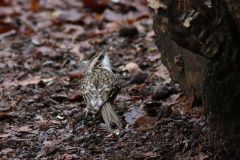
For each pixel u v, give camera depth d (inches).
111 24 729.6
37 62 552.4
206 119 292.0
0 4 954.1
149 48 577.9
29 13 882.8
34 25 788.6
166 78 450.3
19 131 336.8
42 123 355.9
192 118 311.9
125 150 287.4
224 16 196.1
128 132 315.0
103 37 649.0
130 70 498.3
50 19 812.0
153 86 398.3
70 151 295.7
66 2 925.8
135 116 348.2
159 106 368.8
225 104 257.1
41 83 459.8
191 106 330.3
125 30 644.7
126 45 602.9
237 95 248.5
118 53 567.2
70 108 388.2
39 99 410.0
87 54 576.1
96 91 331.6
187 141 281.0
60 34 697.6
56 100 411.2
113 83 339.3
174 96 375.9
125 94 413.7
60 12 857.5
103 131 327.6
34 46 636.1
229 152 259.4
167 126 310.3
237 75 245.3
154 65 508.4
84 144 304.2
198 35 215.5
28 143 315.0
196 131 287.6
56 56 565.6
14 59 566.9
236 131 254.2
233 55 203.9
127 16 788.0
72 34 705.0
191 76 324.2
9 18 845.8
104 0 858.8
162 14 228.4
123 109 370.3
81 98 408.8
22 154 293.9
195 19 207.5
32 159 287.9
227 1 190.1
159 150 280.2
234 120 253.8
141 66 506.3
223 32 200.8
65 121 357.7
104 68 382.6
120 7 839.7
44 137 327.0
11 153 298.5
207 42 209.9
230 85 251.6
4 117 366.0
